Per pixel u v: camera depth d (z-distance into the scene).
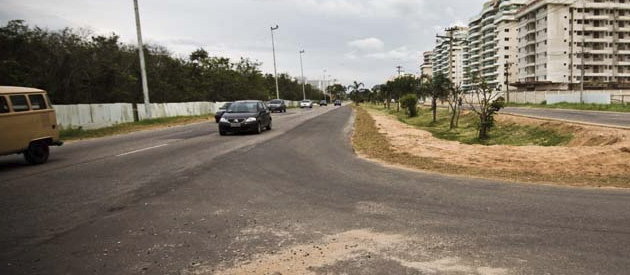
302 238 4.22
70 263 3.62
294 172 8.09
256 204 5.62
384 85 73.31
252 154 10.84
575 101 46.59
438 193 6.06
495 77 102.81
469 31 123.31
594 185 6.41
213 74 51.12
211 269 3.46
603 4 76.94
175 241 4.16
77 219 4.95
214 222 4.79
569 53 77.69
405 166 8.63
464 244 3.96
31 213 5.22
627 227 4.34
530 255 3.65
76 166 9.08
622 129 14.08
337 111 47.91
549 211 4.98
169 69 44.00
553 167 8.08
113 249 3.94
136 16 26.78
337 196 6.01
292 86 99.94
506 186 6.45
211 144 13.41
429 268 3.43
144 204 5.65
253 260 3.65
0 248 4.00
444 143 13.06
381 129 19.27
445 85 33.19
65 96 26.70
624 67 79.25
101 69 29.56
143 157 10.43
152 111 31.73
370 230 4.44
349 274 3.33
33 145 9.37
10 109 8.88
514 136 19.62
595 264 3.44
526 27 85.06
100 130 21.69
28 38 26.41
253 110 17.88
